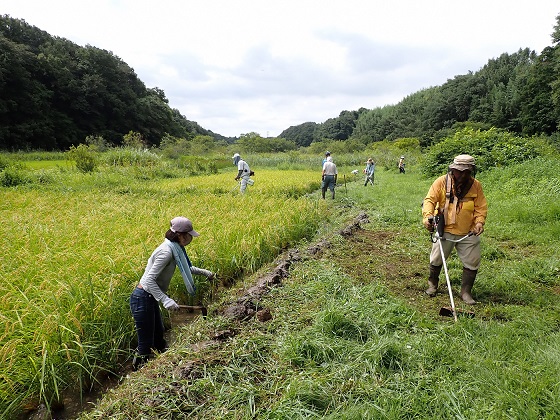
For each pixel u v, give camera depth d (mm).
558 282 5207
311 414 2668
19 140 50188
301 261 6250
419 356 3334
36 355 3482
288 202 10766
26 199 10867
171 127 80812
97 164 24188
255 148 74938
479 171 15844
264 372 3352
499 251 6566
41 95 54312
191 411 2857
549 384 2812
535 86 49906
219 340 3840
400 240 7773
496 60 92750
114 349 3887
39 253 5379
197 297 5426
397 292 5070
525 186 11797
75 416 3375
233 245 6344
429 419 2580
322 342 3568
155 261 3779
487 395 2770
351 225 8875
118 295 4297
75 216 8188
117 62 72312
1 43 51125
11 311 3705
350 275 5605
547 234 7367
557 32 45750
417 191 15312
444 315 4355
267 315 4328
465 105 80625
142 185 17375
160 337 4246
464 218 4703
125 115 68438
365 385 2961
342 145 67500
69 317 3674
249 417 2727
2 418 3092
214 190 15125
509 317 4238
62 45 66562
